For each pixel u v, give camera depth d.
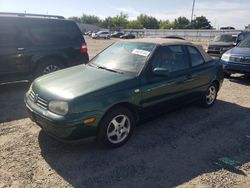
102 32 56.16
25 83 8.35
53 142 4.36
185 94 5.41
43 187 3.25
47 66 7.61
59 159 3.88
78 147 4.22
